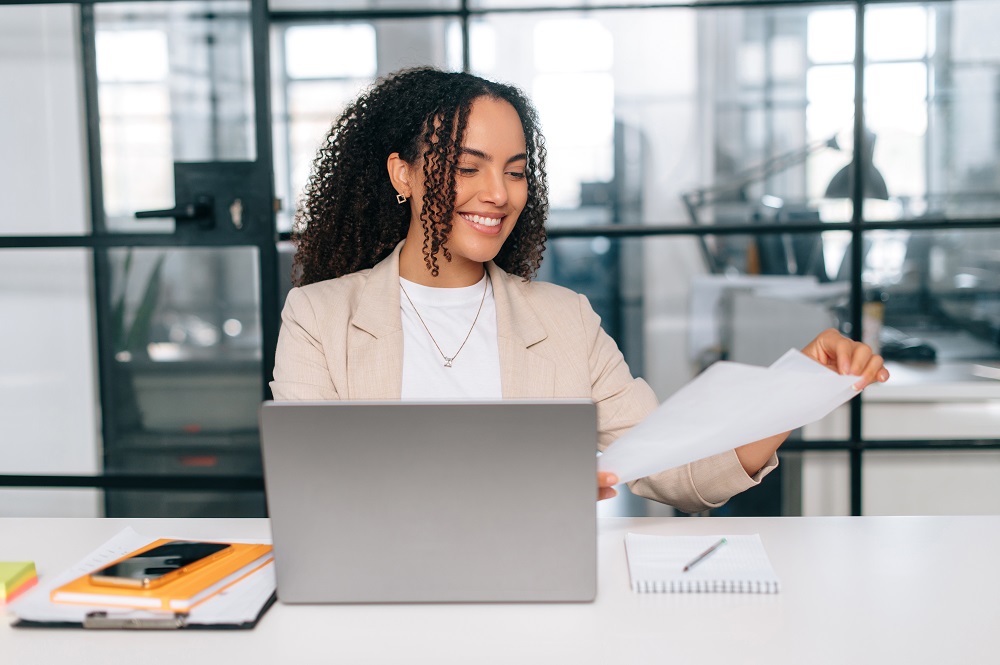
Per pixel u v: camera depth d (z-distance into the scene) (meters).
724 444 1.02
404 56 2.54
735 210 2.58
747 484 1.21
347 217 1.56
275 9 2.54
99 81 2.20
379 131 1.49
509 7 2.53
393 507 0.94
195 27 2.18
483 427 0.92
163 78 2.19
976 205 2.34
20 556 1.11
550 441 0.92
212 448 2.28
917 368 2.33
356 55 2.55
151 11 2.18
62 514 2.31
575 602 0.96
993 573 1.03
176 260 2.23
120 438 2.29
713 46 2.53
